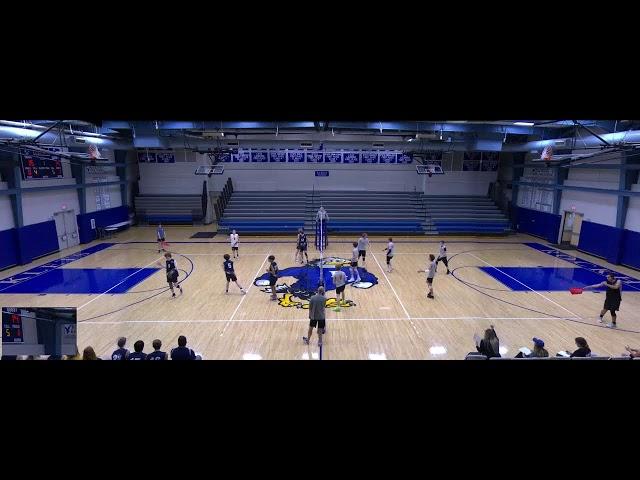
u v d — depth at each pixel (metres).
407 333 10.06
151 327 10.44
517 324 10.73
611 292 10.60
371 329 10.30
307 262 17.36
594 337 9.98
